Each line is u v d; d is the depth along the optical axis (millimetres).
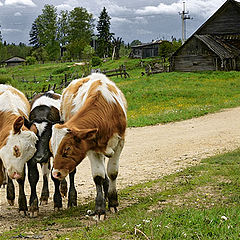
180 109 23672
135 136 17359
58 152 6254
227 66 43250
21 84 51750
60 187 8945
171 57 45125
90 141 6332
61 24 123812
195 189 7652
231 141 14539
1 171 7469
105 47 110375
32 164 7348
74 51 104500
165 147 14578
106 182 7957
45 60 114000
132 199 7855
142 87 32219
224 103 24656
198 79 36719
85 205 7816
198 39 43469
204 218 5379
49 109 7922
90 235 5336
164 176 9688
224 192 7176
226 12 46562
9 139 6891
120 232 5316
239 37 45688
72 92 7406
